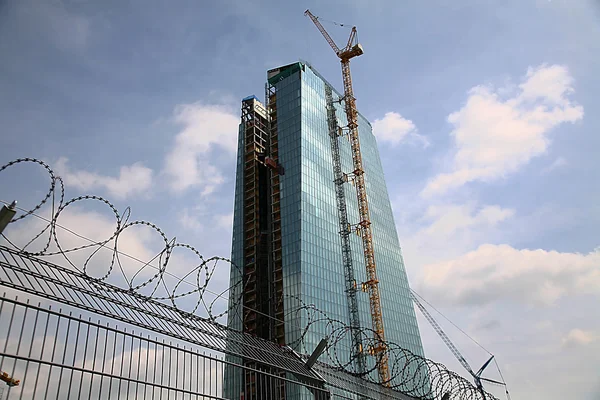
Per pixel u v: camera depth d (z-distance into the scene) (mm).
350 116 159375
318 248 125000
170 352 15680
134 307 15672
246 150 154000
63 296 14062
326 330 111875
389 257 149750
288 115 143125
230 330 18812
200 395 15859
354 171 150875
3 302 12555
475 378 68188
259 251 137250
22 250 14367
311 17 165375
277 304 120312
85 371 13477
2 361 12047
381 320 128500
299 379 20438
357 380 23016
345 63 166000
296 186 130625
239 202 146750
